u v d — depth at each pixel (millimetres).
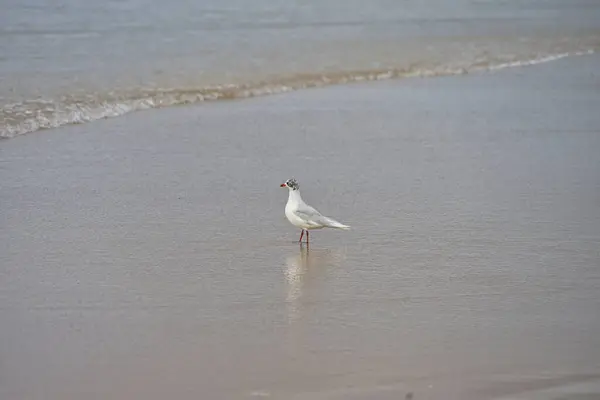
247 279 12930
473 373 10062
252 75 28641
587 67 31766
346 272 13266
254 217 15828
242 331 11148
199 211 16047
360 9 43938
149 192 17031
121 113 23500
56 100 24141
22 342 10719
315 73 29328
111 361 10273
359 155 19906
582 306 12070
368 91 27219
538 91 27469
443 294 12422
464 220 15656
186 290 12469
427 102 25734
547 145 21062
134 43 33250
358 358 10414
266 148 20359
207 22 38469
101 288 12469
